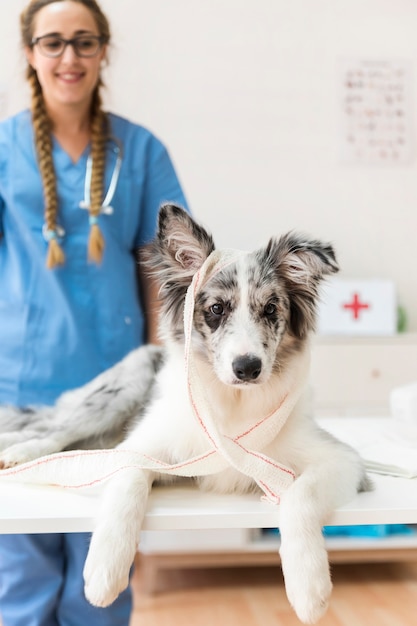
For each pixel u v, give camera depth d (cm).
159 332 173
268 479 139
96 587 124
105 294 233
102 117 242
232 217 430
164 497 146
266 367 154
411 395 206
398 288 444
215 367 158
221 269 162
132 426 184
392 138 440
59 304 228
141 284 249
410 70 439
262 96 429
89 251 230
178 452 160
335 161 436
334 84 434
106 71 415
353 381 382
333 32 433
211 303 162
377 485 154
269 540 345
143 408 186
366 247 441
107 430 191
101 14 231
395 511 135
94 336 231
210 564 348
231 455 139
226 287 162
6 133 235
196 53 423
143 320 247
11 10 405
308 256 162
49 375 226
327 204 437
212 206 429
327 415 380
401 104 439
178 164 426
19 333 226
